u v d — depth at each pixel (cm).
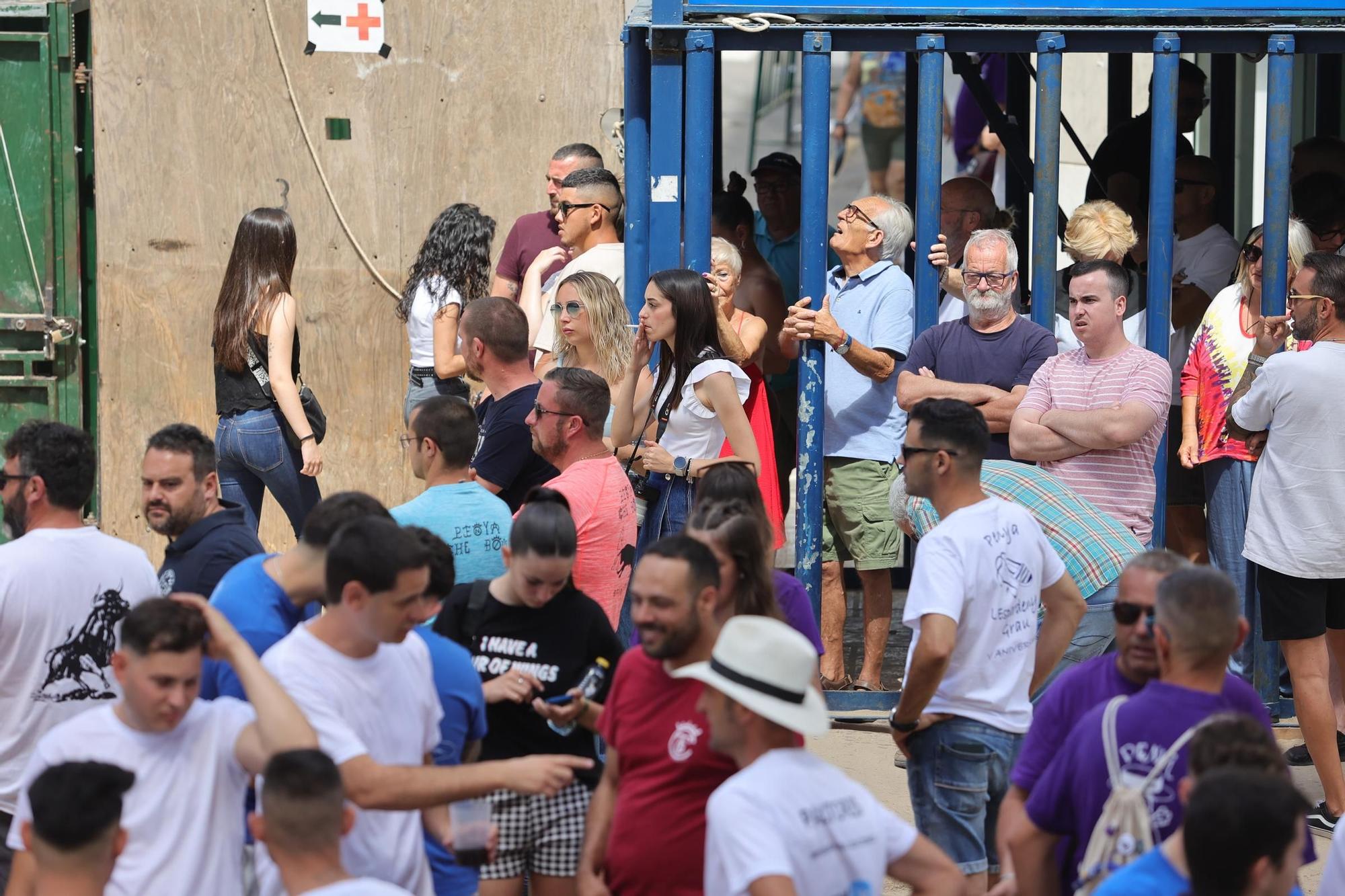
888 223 1677
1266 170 1560
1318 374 1352
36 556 1021
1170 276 1586
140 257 2012
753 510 1036
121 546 1062
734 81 4681
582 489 1248
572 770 918
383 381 2055
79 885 748
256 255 1730
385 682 867
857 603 2223
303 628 866
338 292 2041
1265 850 657
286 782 739
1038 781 899
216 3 1988
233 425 1742
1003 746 1055
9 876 1020
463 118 2025
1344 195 1741
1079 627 1257
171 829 829
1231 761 729
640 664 901
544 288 1839
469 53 2016
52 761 830
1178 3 1550
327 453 2059
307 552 944
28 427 1059
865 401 1670
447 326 1848
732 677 754
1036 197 1579
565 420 1274
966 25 1561
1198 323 1800
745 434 1421
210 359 2031
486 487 1373
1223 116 2400
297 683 840
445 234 1870
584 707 994
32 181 2038
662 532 1433
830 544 1705
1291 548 1365
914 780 1077
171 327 2025
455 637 1051
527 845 1035
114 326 2020
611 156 2034
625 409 1455
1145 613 870
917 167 1597
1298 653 1377
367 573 829
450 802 848
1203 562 1811
